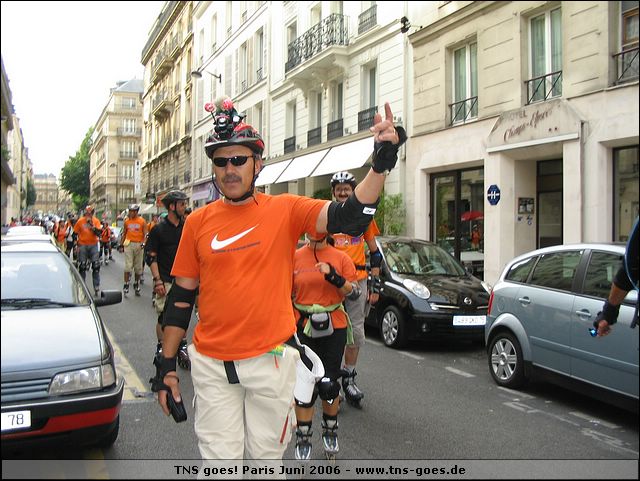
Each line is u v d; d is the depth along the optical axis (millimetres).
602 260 5043
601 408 5172
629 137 9508
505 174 12172
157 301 5883
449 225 14336
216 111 2580
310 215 2521
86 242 12555
